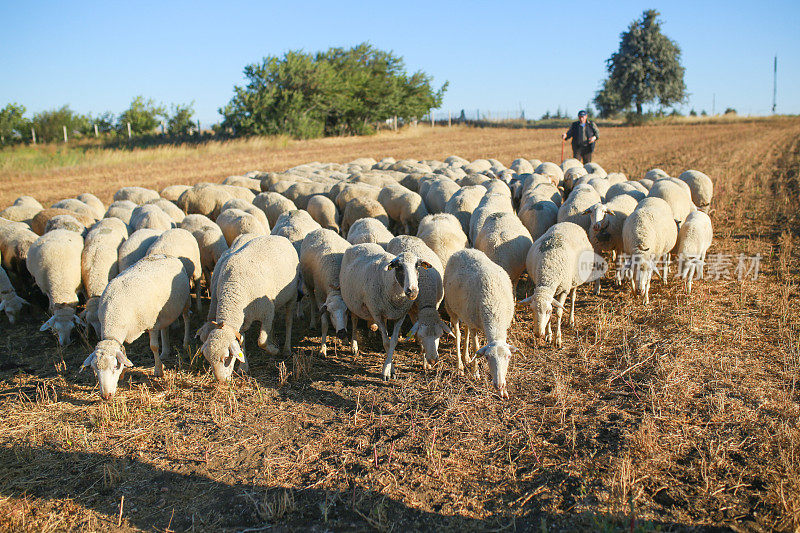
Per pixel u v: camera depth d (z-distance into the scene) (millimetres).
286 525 4570
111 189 21344
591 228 9766
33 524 4625
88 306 7961
